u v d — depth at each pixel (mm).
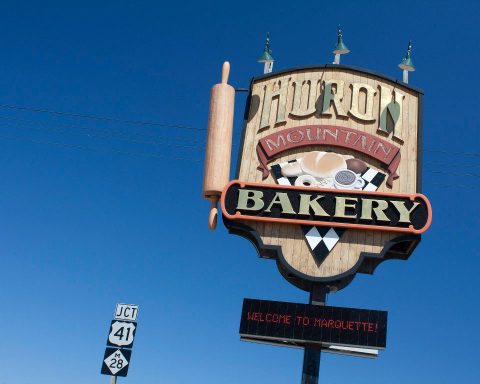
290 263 20219
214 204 21266
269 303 19672
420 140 21703
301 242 20469
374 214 20453
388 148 21672
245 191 21078
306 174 21484
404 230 20172
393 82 22625
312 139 21938
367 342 19031
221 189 21125
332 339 19141
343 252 20266
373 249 20234
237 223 20766
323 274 20016
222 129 21609
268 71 23172
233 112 22094
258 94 22828
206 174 21266
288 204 20781
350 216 20453
